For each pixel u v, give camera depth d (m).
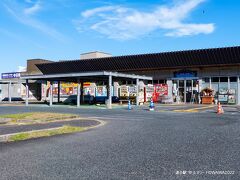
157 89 43.94
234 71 38.59
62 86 51.97
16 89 61.03
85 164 6.62
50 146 8.85
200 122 15.89
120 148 8.48
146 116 20.45
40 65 54.47
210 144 9.05
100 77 38.53
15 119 16.56
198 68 41.09
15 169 6.21
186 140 9.83
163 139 10.07
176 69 42.81
